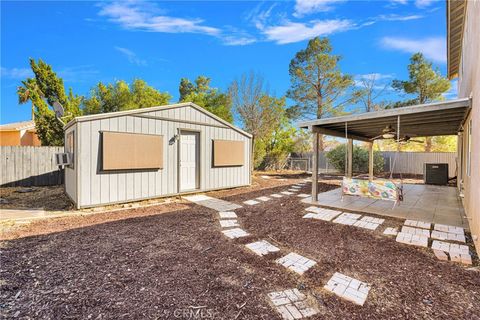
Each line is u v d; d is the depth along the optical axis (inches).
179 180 286.2
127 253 124.0
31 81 558.9
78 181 212.2
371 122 245.0
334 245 138.0
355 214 205.5
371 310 80.0
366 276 102.7
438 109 173.2
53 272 102.9
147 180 258.1
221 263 114.2
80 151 212.8
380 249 132.0
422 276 102.3
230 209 227.3
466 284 95.7
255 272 105.7
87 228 165.6
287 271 107.1
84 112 597.9
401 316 76.9
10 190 312.5
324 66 708.0
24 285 92.3
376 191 220.2
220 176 335.9
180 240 144.3
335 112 724.7
